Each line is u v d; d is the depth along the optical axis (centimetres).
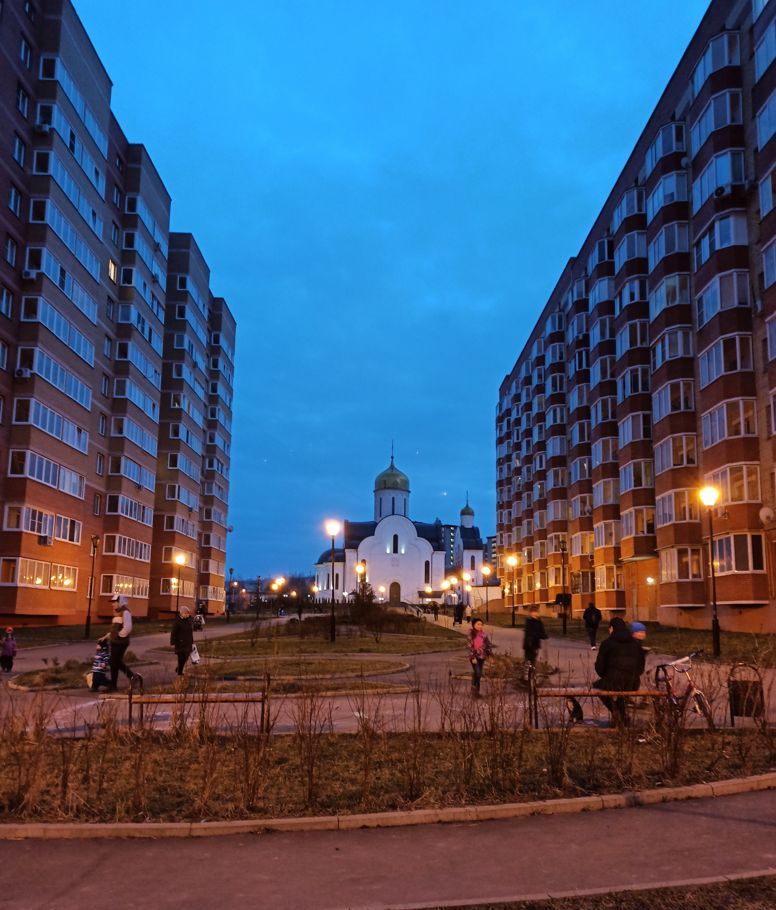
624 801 768
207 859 621
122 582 4856
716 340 3184
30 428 3672
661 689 1207
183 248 6397
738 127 3216
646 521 4094
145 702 1009
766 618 2923
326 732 1085
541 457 6819
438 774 850
